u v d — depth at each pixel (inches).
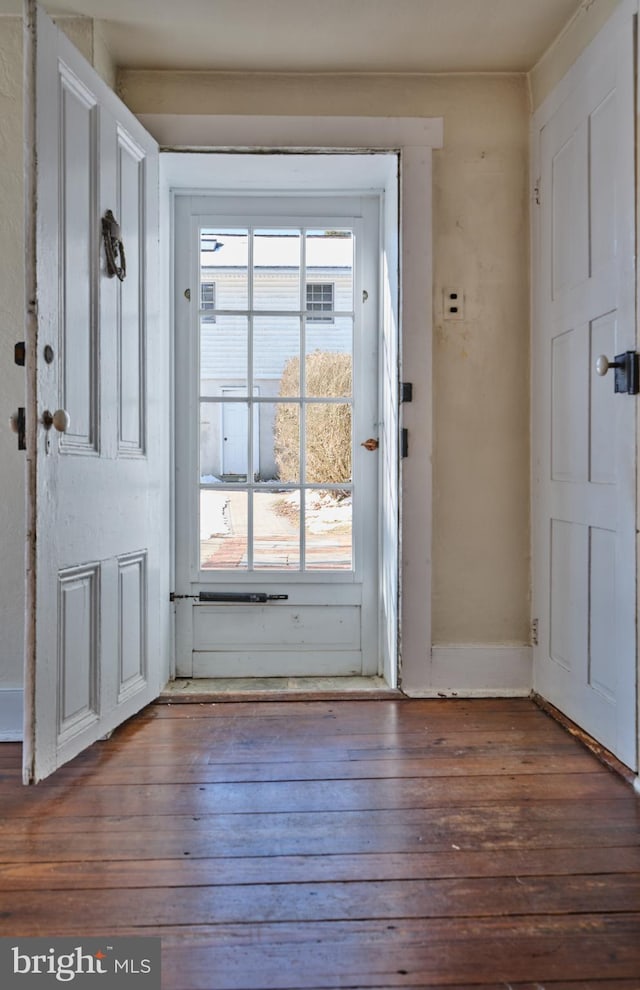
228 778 70.5
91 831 60.0
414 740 80.8
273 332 114.4
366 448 114.7
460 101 97.0
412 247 96.4
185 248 112.5
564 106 85.4
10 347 83.9
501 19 84.2
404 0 80.4
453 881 52.9
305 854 56.6
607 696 75.9
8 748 81.0
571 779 70.5
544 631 94.0
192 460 113.6
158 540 95.5
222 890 51.6
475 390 98.1
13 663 84.1
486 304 98.0
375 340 114.5
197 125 95.5
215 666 114.1
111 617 81.3
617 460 72.6
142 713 90.1
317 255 114.3
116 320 83.0
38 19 66.2
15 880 52.8
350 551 115.0
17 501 84.2
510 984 42.6
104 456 79.7
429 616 97.3
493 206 97.7
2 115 83.4
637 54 68.0
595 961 44.6
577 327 82.6
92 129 77.4
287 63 93.7
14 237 83.8
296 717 88.7
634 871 54.4
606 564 75.9
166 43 88.9
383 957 44.8
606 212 74.9
